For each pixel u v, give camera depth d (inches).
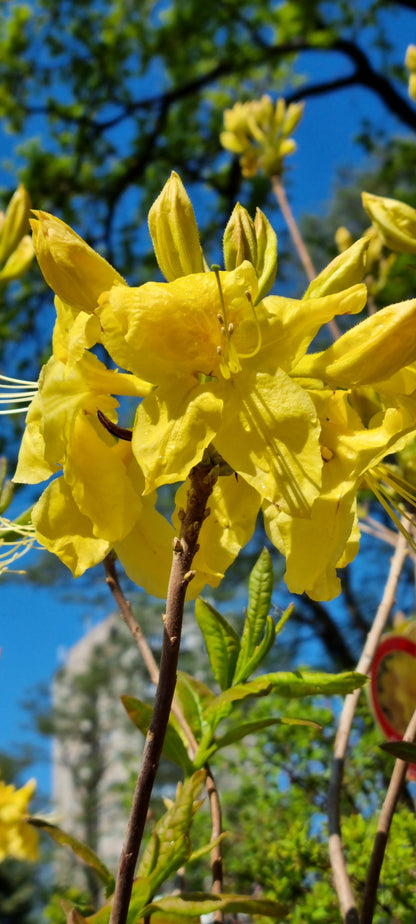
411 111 73.0
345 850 14.6
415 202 66.0
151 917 7.6
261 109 22.8
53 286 7.1
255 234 7.6
